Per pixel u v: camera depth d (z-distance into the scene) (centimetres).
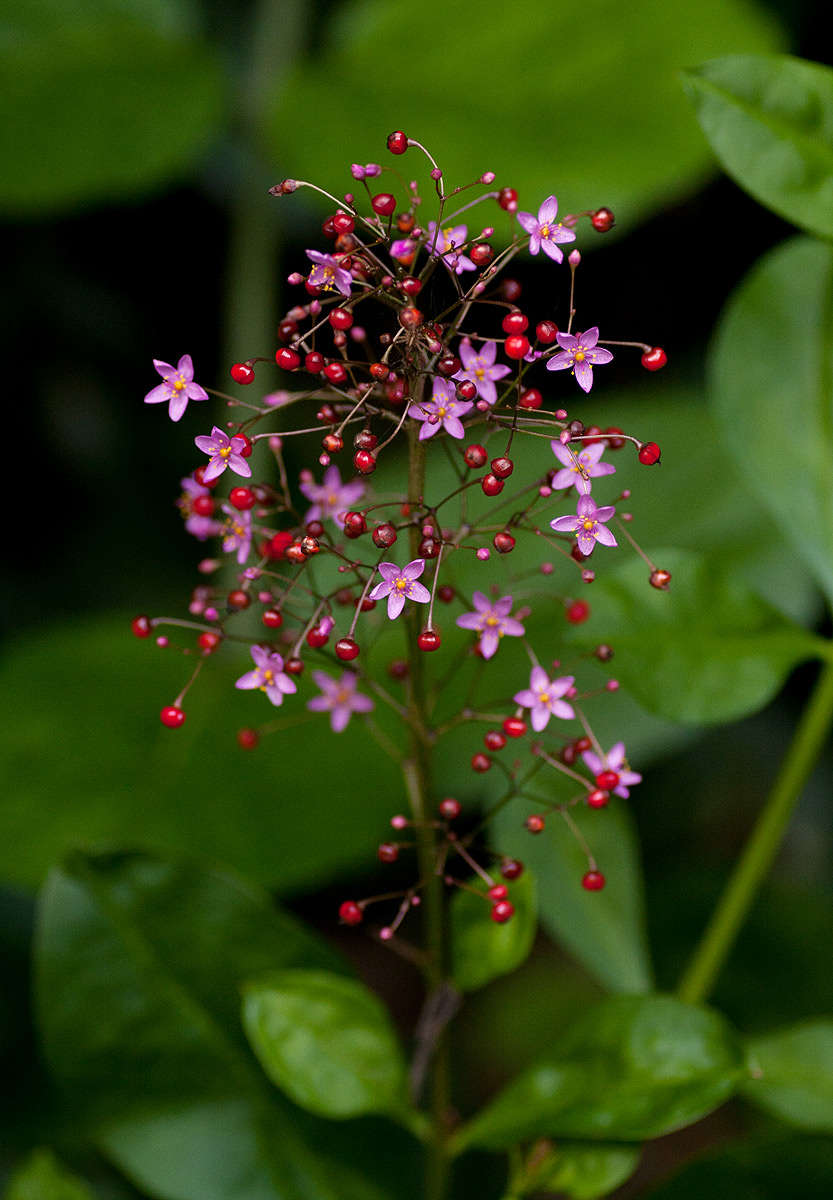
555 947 126
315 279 78
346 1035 84
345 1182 87
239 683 80
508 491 102
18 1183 86
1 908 106
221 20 115
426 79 103
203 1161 87
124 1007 87
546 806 89
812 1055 86
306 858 95
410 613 81
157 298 129
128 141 103
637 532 101
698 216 128
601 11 101
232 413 107
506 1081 116
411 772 83
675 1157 113
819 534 89
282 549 81
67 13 103
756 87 84
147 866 87
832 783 125
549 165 101
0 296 121
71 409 125
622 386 128
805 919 106
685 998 89
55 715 97
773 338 90
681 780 126
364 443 77
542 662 98
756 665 87
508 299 80
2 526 122
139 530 126
